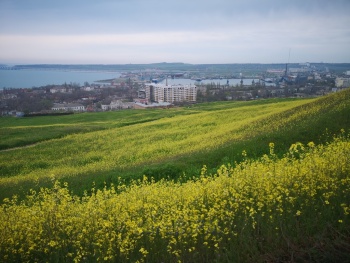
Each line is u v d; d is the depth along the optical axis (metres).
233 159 19.19
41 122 71.19
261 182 9.74
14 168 33.16
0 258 7.91
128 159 31.00
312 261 6.34
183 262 7.08
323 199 8.55
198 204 9.41
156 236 7.92
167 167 18.61
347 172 9.75
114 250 7.57
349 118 22.27
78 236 8.08
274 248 7.00
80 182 19.72
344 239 6.79
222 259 7.00
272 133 23.59
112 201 10.30
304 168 10.16
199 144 30.17
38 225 8.88
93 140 44.28
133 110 86.44
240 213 8.58
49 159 36.00
